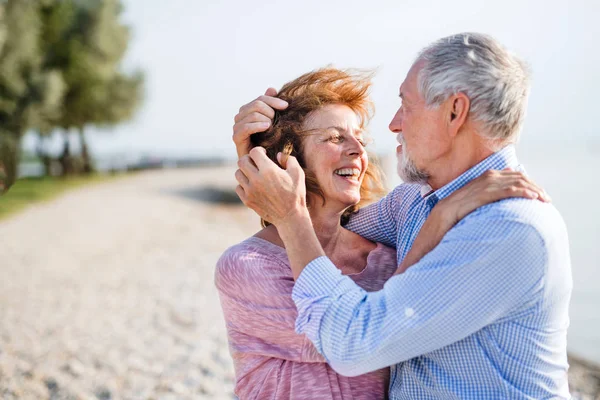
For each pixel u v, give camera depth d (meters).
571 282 1.55
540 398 1.51
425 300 1.43
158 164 47.38
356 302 1.50
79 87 28.38
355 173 1.96
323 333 1.50
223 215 18.62
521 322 1.48
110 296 7.58
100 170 38.25
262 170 1.62
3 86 21.62
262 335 1.78
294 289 1.59
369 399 1.76
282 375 1.76
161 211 18.94
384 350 1.44
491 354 1.51
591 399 3.89
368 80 2.00
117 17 29.89
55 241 12.43
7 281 8.50
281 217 1.62
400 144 1.74
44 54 26.48
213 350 5.33
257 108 1.92
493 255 1.41
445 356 1.55
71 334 5.90
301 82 2.02
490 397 1.52
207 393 4.39
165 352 5.32
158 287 8.10
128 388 4.48
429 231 1.55
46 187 24.16
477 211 1.48
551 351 1.52
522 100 1.55
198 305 7.05
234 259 1.82
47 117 24.86
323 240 2.01
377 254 2.03
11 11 21.38
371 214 2.13
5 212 16.80
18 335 5.85
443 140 1.58
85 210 18.38
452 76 1.52
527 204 1.45
